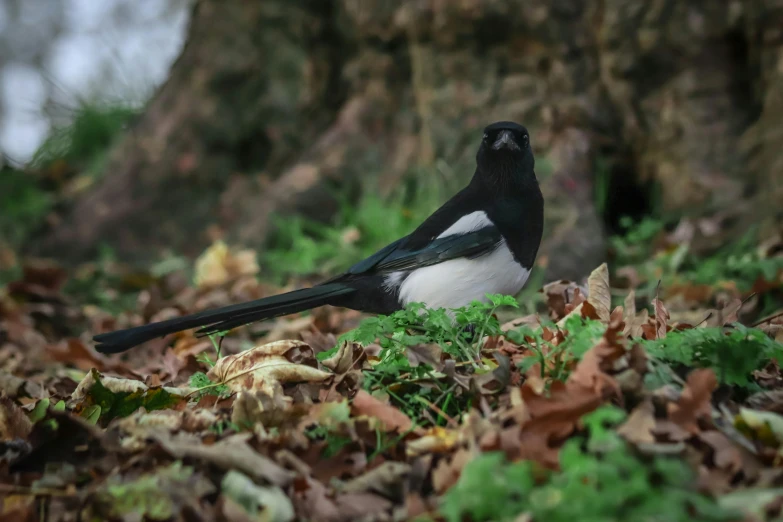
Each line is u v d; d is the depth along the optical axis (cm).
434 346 497
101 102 1744
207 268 1115
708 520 330
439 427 443
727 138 1087
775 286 824
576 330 466
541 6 1126
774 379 502
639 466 334
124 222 1329
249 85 1345
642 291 919
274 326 917
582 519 312
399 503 403
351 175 1225
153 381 614
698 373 417
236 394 516
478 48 1160
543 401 408
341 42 1311
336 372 523
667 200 1103
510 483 340
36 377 762
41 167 1669
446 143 1159
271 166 1334
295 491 407
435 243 684
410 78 1232
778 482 378
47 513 415
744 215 1033
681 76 1109
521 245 690
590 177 1096
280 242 1189
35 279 1141
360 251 1111
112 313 1113
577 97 1131
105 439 452
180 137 1352
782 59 1048
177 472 405
